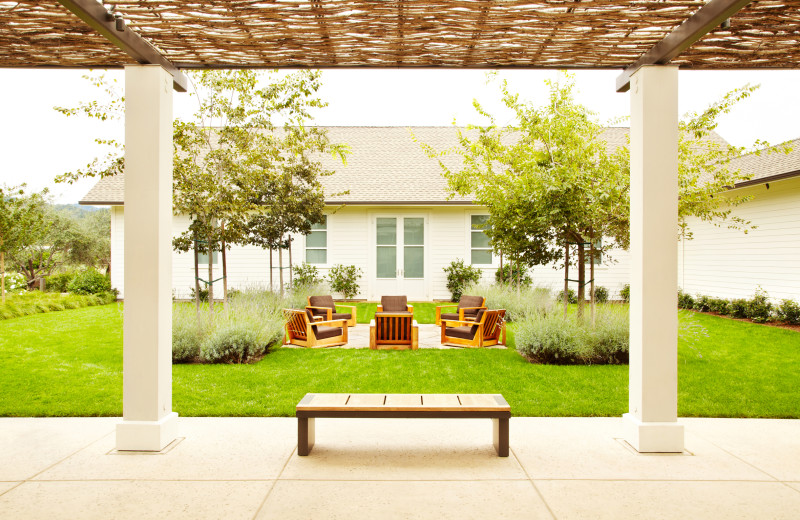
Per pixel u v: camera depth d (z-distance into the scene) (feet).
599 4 10.52
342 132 67.05
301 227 38.65
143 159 12.88
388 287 53.93
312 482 11.10
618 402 17.53
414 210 53.78
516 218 25.39
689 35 10.97
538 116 25.05
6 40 12.03
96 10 10.23
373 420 16.17
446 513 9.61
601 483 11.05
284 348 28.55
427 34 12.09
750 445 13.52
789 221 36.68
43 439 13.89
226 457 12.60
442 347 29.17
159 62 12.89
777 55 12.77
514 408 16.88
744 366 23.16
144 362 13.01
